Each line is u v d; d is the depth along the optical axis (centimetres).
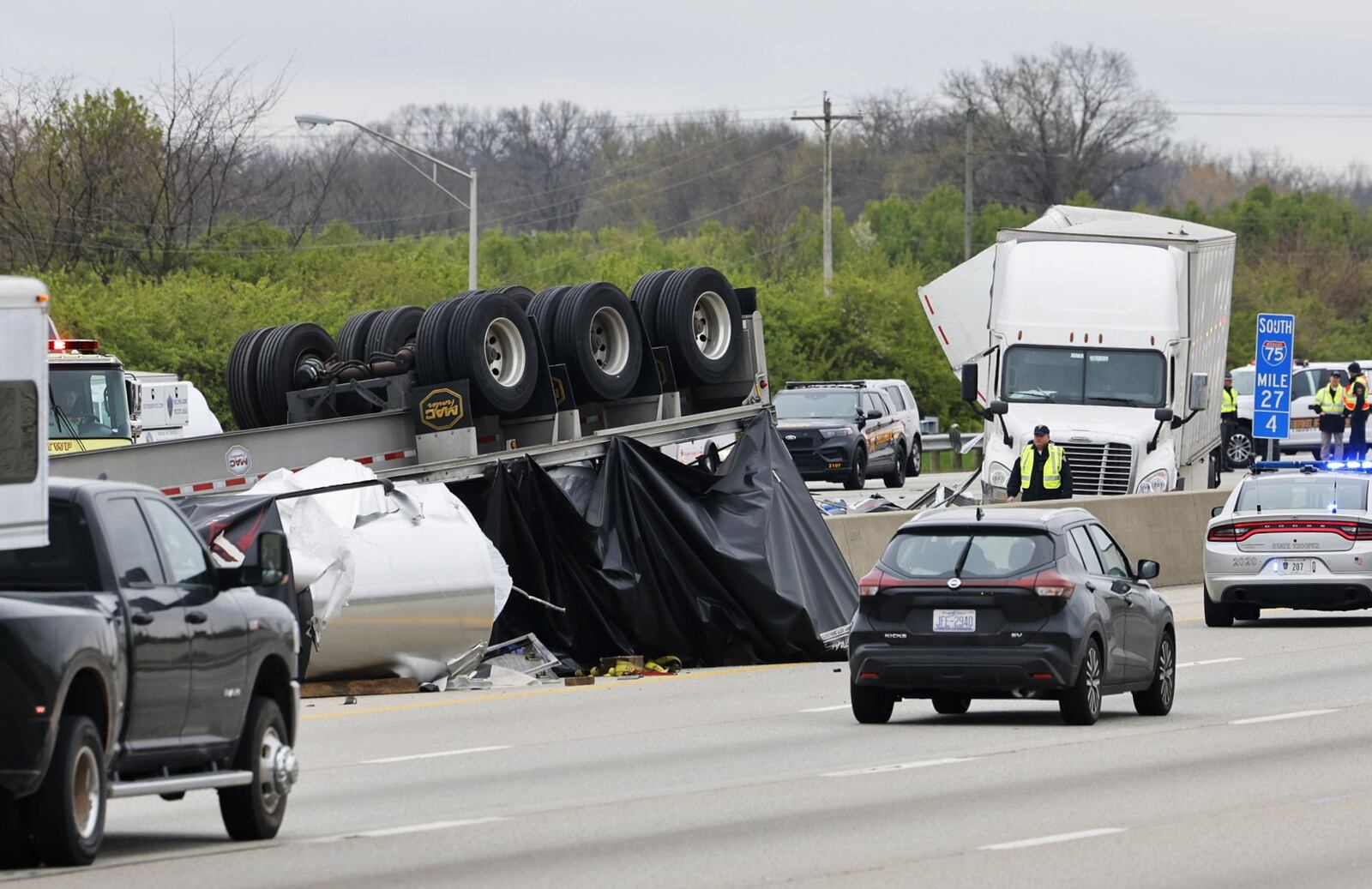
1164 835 2869
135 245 18238
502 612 5812
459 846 2836
